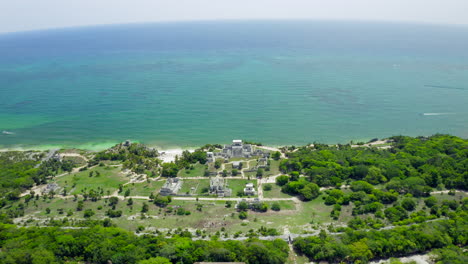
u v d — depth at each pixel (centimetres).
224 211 17975
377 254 13912
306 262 13688
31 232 15125
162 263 12619
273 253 13362
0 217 16988
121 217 17400
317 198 19212
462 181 19550
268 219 17050
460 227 14950
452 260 12850
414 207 17575
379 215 16675
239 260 13188
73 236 14600
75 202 19150
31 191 19962
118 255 13262
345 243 14175
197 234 15575
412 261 13562
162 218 17288
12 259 12606
